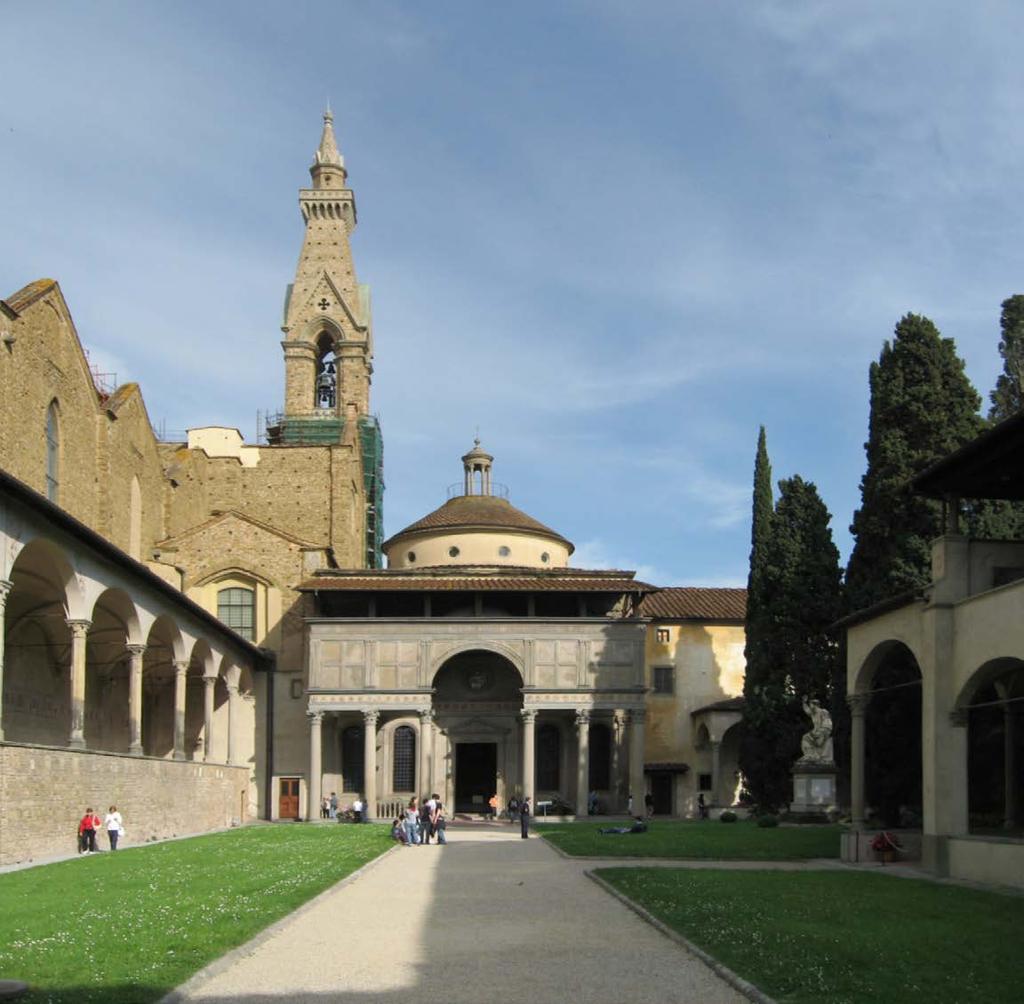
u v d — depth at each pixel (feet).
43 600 154.51
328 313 336.08
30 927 64.64
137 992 47.60
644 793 216.74
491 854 129.18
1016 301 211.00
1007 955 59.00
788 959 56.70
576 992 50.78
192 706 231.50
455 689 234.58
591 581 226.17
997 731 140.97
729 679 249.75
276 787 231.91
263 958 58.39
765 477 215.31
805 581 190.60
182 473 258.16
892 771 144.05
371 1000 48.91
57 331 187.11
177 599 166.20
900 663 144.25
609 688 217.15
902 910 75.97
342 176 349.20
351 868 105.29
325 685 217.97
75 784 126.21
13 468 166.20
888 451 154.20
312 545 241.96
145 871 100.01
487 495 282.56
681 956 59.31
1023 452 101.86
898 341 157.58
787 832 155.94
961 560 109.81
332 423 328.08
